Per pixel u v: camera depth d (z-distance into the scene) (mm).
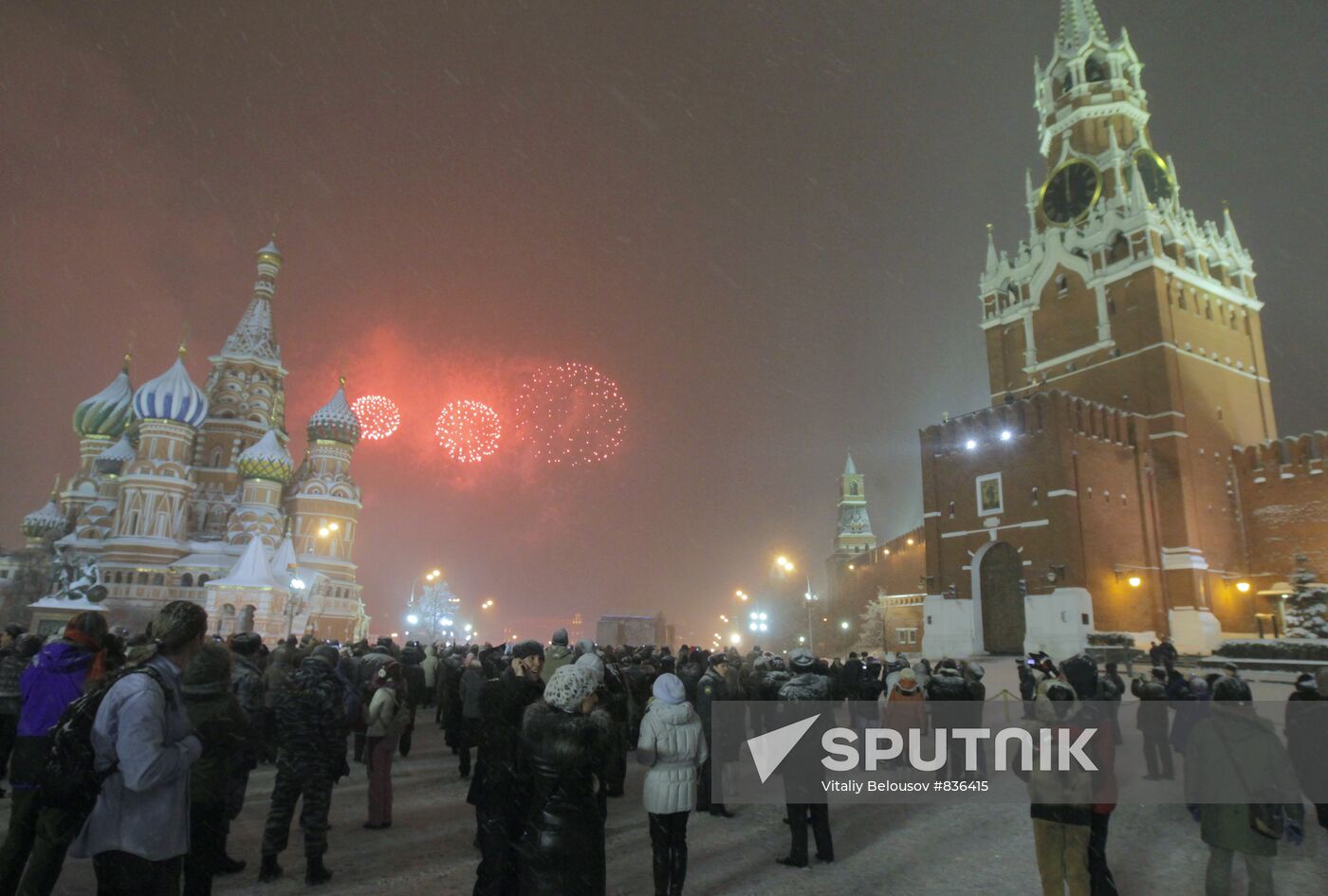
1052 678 6793
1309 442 49594
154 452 68000
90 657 6781
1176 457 48406
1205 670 34344
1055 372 56219
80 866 8562
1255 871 6312
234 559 67062
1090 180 57031
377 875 8273
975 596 46500
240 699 8922
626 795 13070
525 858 5441
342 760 8344
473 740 13859
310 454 80750
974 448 48031
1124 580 44219
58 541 70250
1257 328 57188
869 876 8562
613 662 17406
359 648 19703
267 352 81812
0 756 10438
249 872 8312
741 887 8203
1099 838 6500
